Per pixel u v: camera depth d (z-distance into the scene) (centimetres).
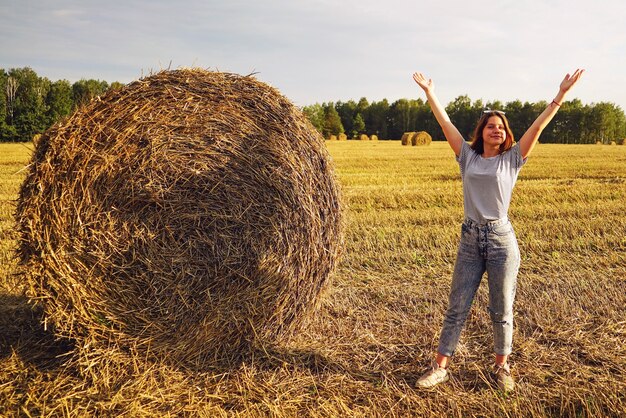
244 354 381
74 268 345
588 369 359
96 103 352
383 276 573
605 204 973
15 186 1223
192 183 361
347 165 1936
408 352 393
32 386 338
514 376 353
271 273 375
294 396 334
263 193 371
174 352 364
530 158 2277
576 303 477
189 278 363
